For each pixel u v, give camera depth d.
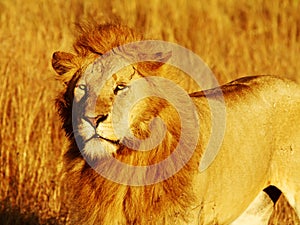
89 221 10.45
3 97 17.12
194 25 25.03
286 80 12.02
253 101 11.51
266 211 12.56
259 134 11.36
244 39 24.17
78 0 25.39
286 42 24.48
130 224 10.23
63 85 10.27
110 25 10.25
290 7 26.55
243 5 26.81
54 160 15.56
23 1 24.72
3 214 14.56
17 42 20.47
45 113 16.39
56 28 22.06
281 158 11.70
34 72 18.20
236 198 11.23
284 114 11.71
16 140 16.08
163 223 10.16
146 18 24.95
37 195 14.98
